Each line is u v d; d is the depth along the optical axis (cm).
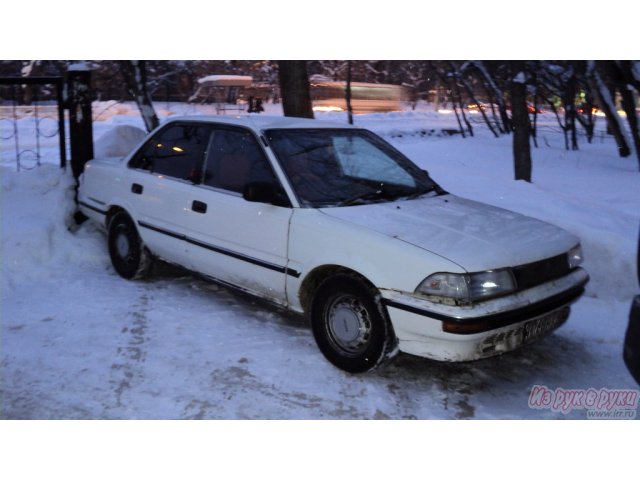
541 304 361
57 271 570
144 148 543
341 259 375
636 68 1055
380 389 373
